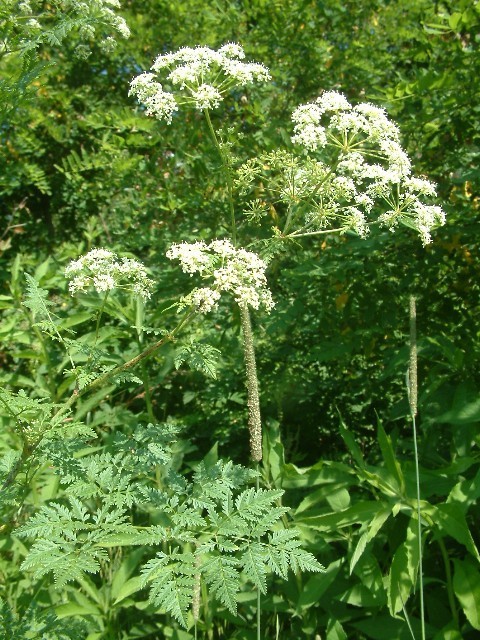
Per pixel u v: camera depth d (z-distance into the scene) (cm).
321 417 457
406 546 274
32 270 504
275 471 332
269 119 464
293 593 302
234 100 480
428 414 352
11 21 302
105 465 227
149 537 200
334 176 289
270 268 405
